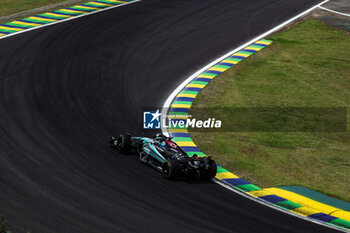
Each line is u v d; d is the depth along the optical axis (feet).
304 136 251.80
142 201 151.23
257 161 212.02
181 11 452.35
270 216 152.66
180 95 282.97
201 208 151.43
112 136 216.33
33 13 416.26
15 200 138.92
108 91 273.75
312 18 465.88
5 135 197.57
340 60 374.02
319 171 211.61
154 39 374.22
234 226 140.46
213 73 323.57
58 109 238.48
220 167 196.44
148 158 190.70
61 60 311.47
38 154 182.39
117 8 447.42
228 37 397.39
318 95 311.06
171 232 130.72
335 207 170.09
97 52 334.03
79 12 426.51
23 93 253.03
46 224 126.00
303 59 371.15
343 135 258.78
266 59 362.94
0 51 316.40
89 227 127.44
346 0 541.34
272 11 477.77
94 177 167.32
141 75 306.14
